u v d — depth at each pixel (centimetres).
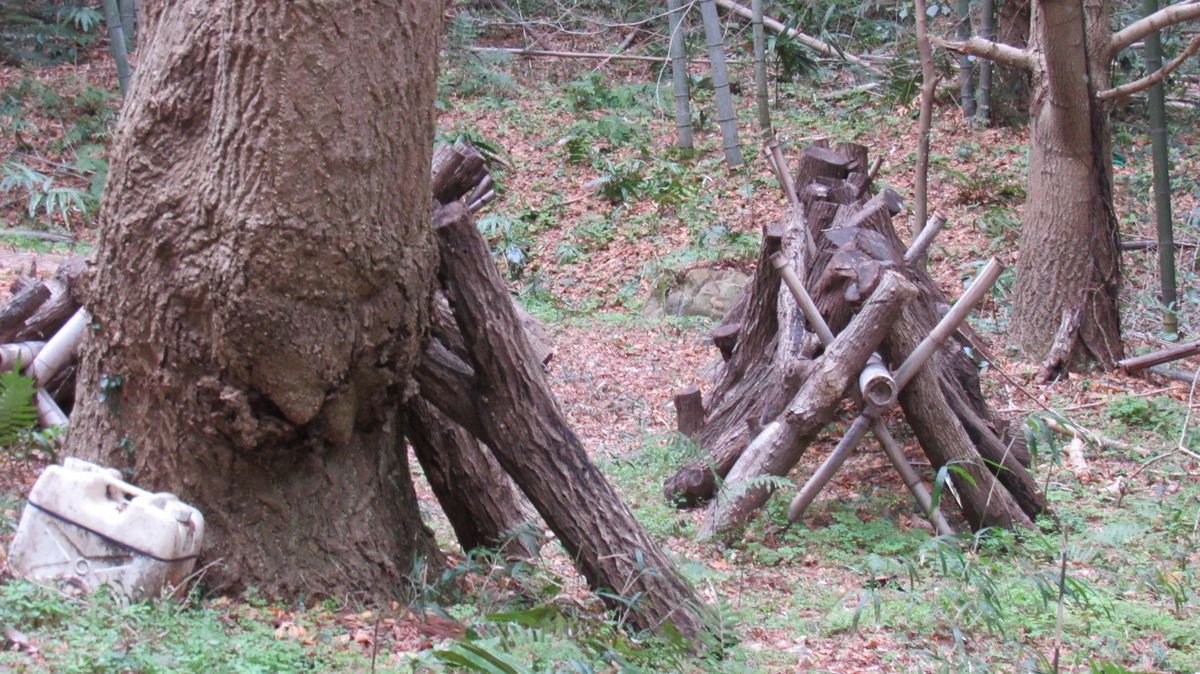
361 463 420
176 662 317
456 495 487
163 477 389
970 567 481
